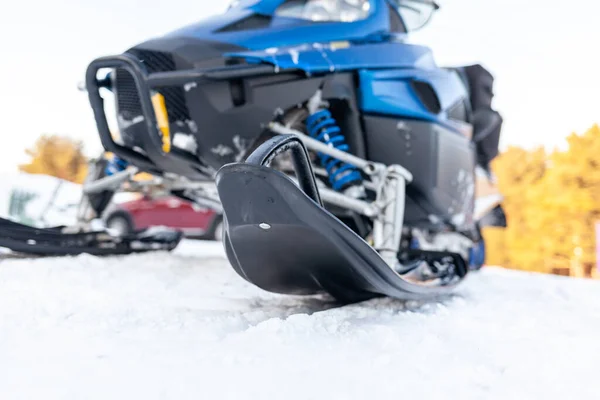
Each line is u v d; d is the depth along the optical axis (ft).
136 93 11.44
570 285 14.57
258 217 6.79
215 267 15.21
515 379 5.31
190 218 38.78
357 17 13.00
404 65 13.29
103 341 6.17
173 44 11.21
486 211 20.13
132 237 17.22
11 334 6.31
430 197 13.69
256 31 11.76
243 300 10.13
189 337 6.49
